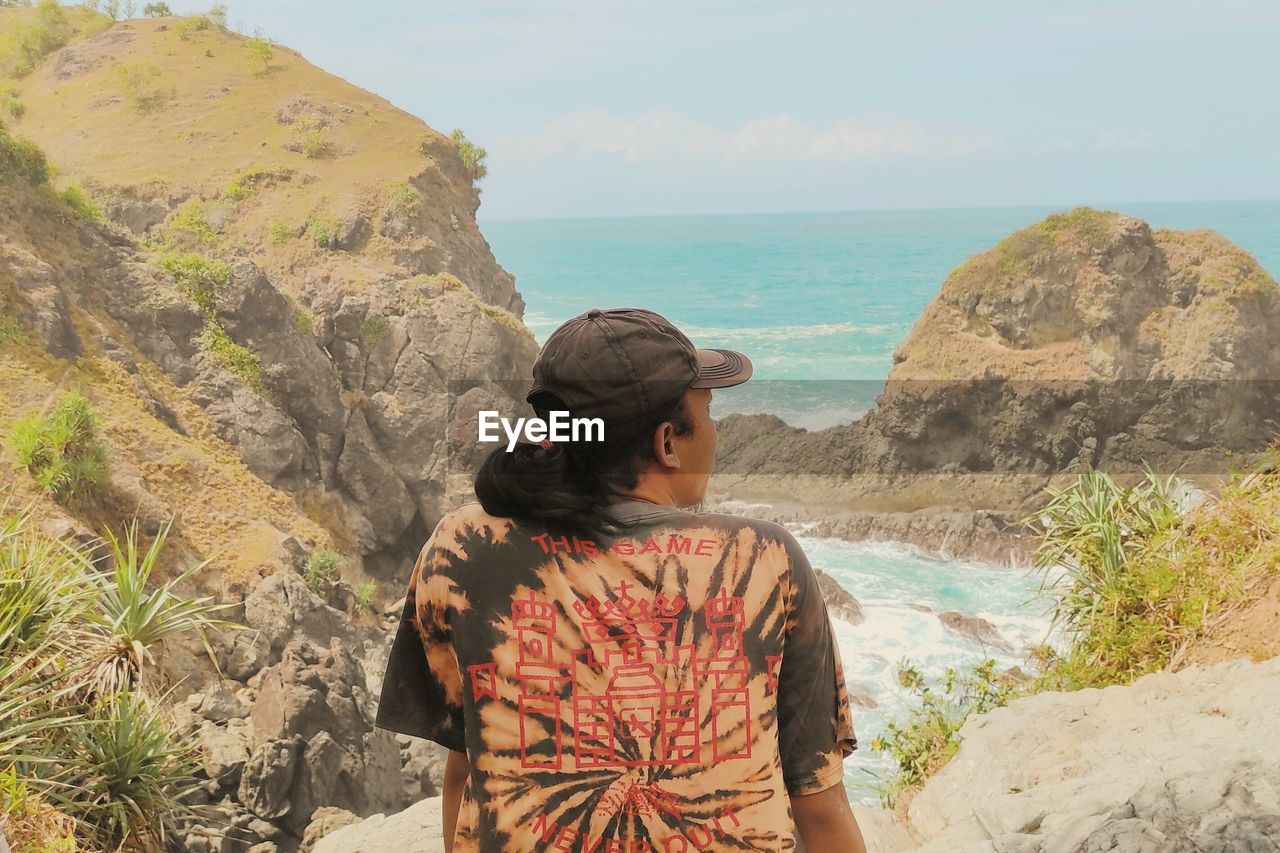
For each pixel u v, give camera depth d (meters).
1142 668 5.01
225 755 16.62
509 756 1.15
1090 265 35.41
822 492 32.34
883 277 112.06
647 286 115.31
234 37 81.69
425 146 65.25
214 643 21.72
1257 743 2.88
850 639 22.86
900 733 5.82
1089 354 34.91
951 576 27.27
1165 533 5.57
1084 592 5.86
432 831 3.54
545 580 1.18
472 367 38.94
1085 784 3.04
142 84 73.44
